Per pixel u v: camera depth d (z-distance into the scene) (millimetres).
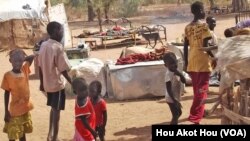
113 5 35688
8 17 20734
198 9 7293
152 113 8430
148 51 11367
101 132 6508
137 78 9406
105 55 16766
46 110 9133
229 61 5605
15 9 20828
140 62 9695
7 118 6344
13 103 6316
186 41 7461
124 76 9406
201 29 7203
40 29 21891
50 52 6684
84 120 5711
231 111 5727
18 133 6301
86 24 33156
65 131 7676
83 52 12781
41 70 6828
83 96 5719
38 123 8219
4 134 7691
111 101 9461
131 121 8023
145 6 46375
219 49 6059
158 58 9836
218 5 40250
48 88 6762
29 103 6434
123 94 9422
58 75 6773
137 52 11297
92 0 31281
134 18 35438
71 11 39906
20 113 6324
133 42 19516
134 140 7031
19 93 6305
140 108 8805
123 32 19234
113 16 38250
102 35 19312
